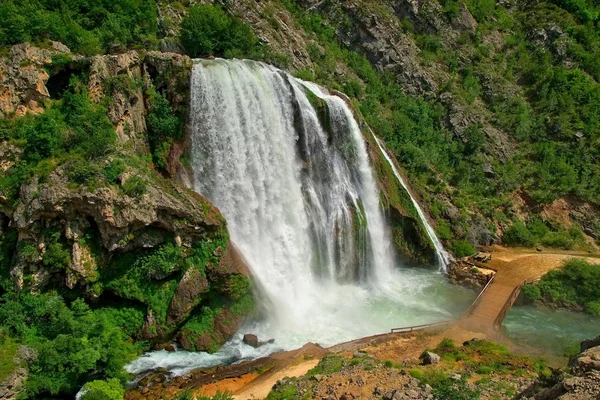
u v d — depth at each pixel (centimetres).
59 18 3512
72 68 3212
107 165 2853
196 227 2970
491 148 5669
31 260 2717
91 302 2875
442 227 4709
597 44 7181
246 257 3400
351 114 4384
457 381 2173
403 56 6178
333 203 4025
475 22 7038
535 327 3216
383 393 2105
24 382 2295
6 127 2869
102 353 2488
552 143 5788
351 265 3988
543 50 7012
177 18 4850
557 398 1490
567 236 5006
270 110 3791
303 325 3238
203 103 3453
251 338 2966
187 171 3356
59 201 2681
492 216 5019
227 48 4616
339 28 6181
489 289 3662
